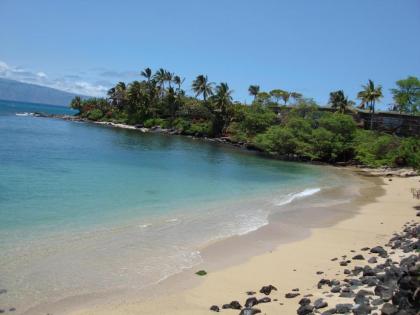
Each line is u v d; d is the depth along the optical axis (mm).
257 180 36281
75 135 72812
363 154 62219
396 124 76375
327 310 8250
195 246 14820
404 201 27938
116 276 11484
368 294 8930
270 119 84812
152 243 14789
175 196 24734
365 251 14234
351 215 22172
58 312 9148
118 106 130375
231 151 71375
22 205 18984
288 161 63438
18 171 29109
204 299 10148
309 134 68812
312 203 25797
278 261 13328
